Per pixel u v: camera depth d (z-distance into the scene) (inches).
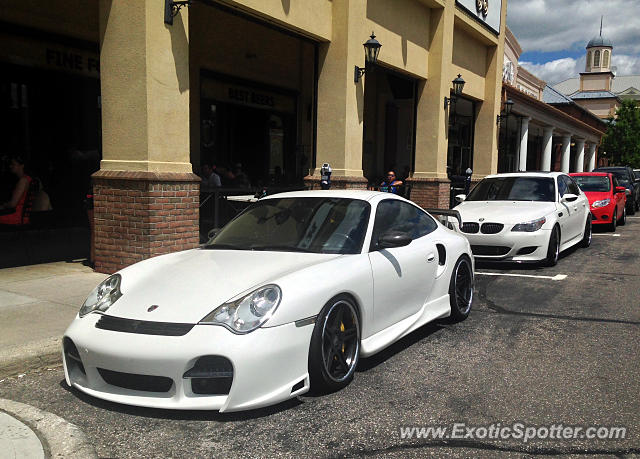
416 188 570.6
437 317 200.1
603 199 550.9
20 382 155.4
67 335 137.1
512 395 144.9
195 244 286.7
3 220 306.8
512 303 249.6
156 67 263.0
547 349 184.1
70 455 113.5
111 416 131.6
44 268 292.4
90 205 291.6
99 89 453.4
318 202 185.8
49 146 422.9
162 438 120.7
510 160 1205.7
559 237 355.6
